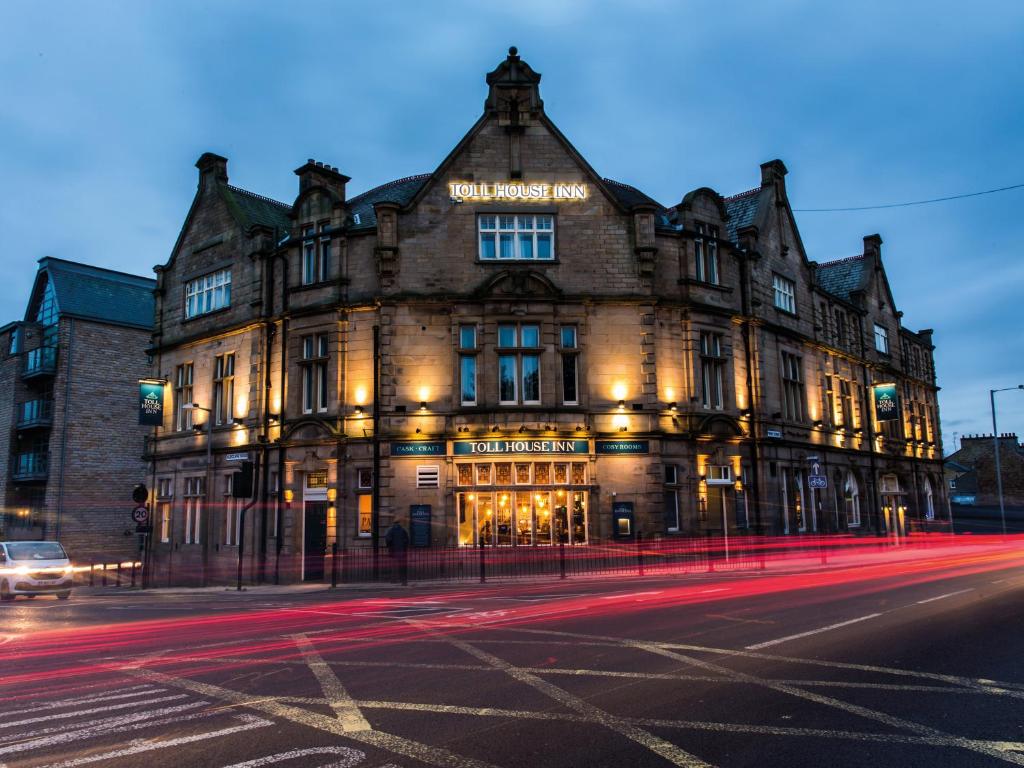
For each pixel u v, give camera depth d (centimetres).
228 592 2131
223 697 723
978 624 1070
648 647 936
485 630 1119
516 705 672
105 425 3847
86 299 3928
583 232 2442
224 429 2683
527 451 2259
